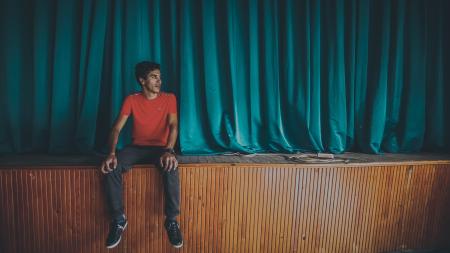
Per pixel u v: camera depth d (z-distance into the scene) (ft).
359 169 6.88
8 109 7.01
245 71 7.87
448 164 7.35
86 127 7.16
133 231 6.31
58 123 7.16
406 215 7.30
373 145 8.17
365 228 7.14
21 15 7.07
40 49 7.04
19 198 5.98
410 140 8.56
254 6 7.63
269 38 7.73
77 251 6.27
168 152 5.97
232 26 7.56
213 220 6.52
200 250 6.57
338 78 7.96
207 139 7.88
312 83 7.99
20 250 6.11
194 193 6.37
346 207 6.96
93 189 6.12
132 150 6.27
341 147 8.11
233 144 7.65
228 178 6.44
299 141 8.17
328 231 6.98
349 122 8.23
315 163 6.74
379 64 8.17
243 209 6.58
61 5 7.00
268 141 7.99
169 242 6.46
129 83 7.30
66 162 6.36
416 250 7.47
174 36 7.48
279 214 6.72
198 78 7.76
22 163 6.17
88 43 7.13
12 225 6.02
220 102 7.79
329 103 8.04
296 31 7.96
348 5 8.09
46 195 6.03
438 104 8.60
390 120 8.50
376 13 8.35
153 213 6.31
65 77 7.15
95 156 7.06
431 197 7.36
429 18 8.59
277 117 7.86
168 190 5.83
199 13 7.59
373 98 8.20
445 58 8.71
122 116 6.24
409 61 8.44
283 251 6.86
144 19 7.42
